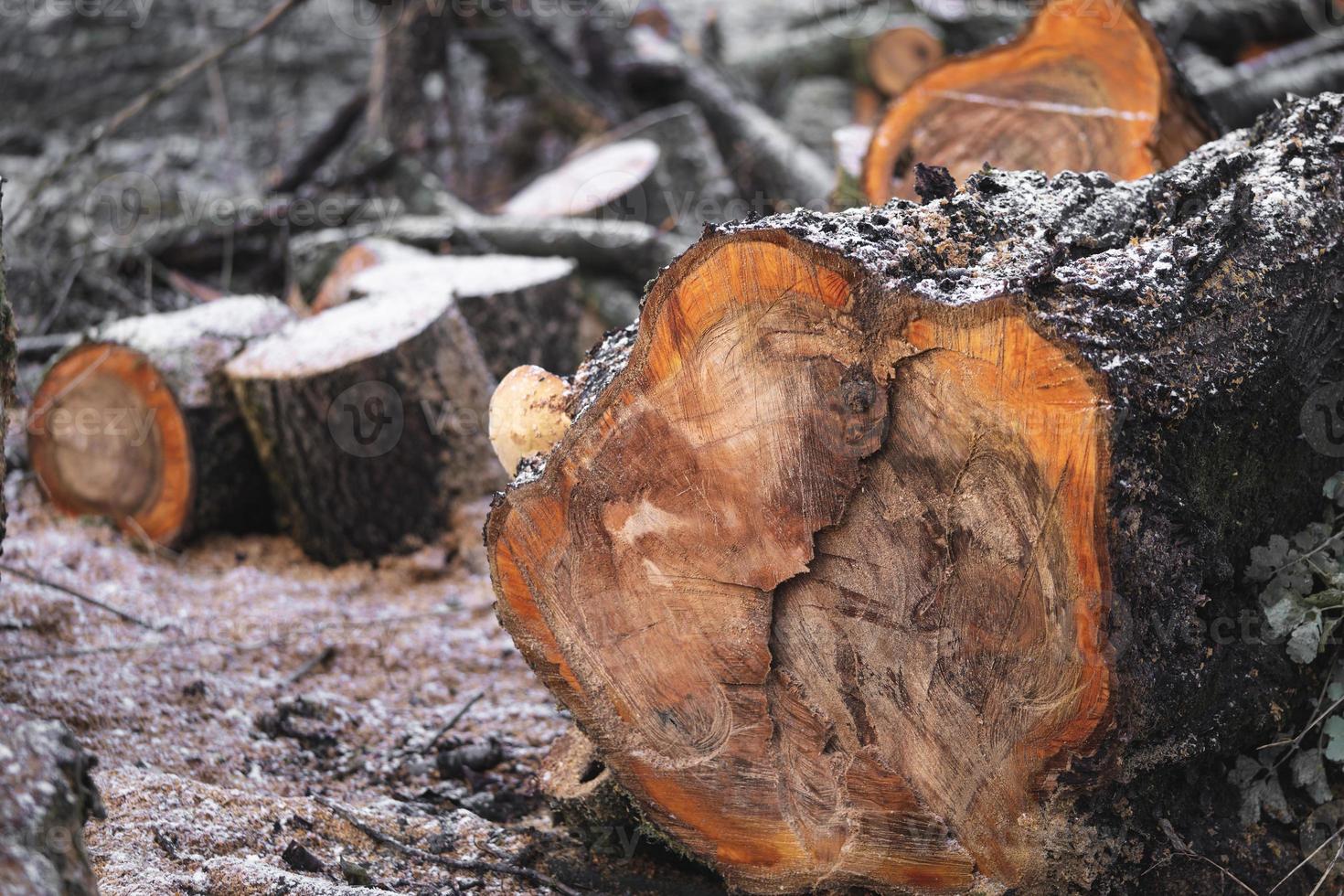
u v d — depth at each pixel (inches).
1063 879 142.5
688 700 152.6
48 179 367.6
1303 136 169.2
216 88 527.2
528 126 544.4
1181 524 136.8
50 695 200.2
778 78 580.1
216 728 203.8
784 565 143.9
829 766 148.2
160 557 278.7
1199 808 154.4
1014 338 126.3
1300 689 159.6
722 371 140.6
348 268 352.2
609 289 359.6
